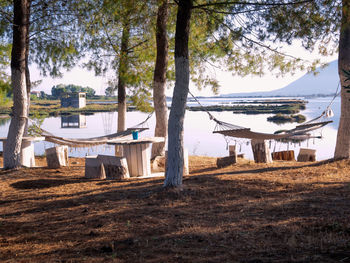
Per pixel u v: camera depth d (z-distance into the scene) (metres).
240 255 3.70
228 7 7.50
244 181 7.83
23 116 10.84
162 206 6.20
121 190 7.62
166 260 3.71
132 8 8.27
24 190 8.33
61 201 7.01
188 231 4.70
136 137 9.88
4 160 10.77
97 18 11.12
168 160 7.35
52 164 11.29
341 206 5.40
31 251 4.38
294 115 64.06
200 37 12.58
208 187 7.37
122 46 13.44
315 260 3.33
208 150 25.14
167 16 10.66
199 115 72.56
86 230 5.07
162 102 12.92
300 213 5.21
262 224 4.79
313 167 9.30
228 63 11.28
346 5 6.98
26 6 10.65
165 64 12.77
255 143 11.40
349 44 9.52
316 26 7.47
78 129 40.25
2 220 5.93
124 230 4.93
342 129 9.87
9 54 14.33
